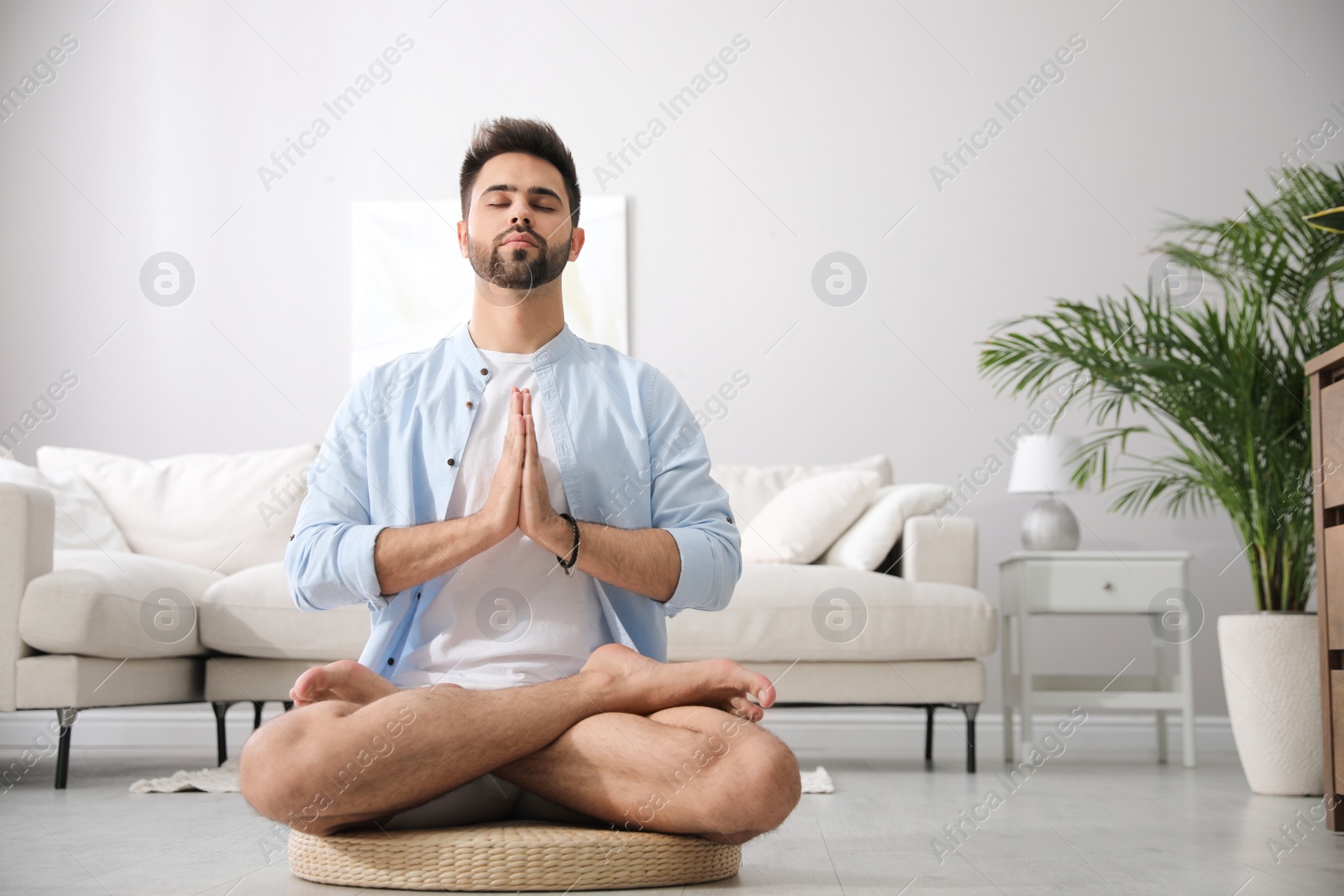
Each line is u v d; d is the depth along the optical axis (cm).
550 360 141
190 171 380
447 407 139
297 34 384
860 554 294
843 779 253
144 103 383
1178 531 358
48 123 382
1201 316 277
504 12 384
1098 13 379
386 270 376
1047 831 173
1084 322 282
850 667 275
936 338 370
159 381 373
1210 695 351
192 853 150
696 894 115
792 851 149
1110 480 360
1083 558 298
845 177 377
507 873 115
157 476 324
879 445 367
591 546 125
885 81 379
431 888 115
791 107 379
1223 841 164
